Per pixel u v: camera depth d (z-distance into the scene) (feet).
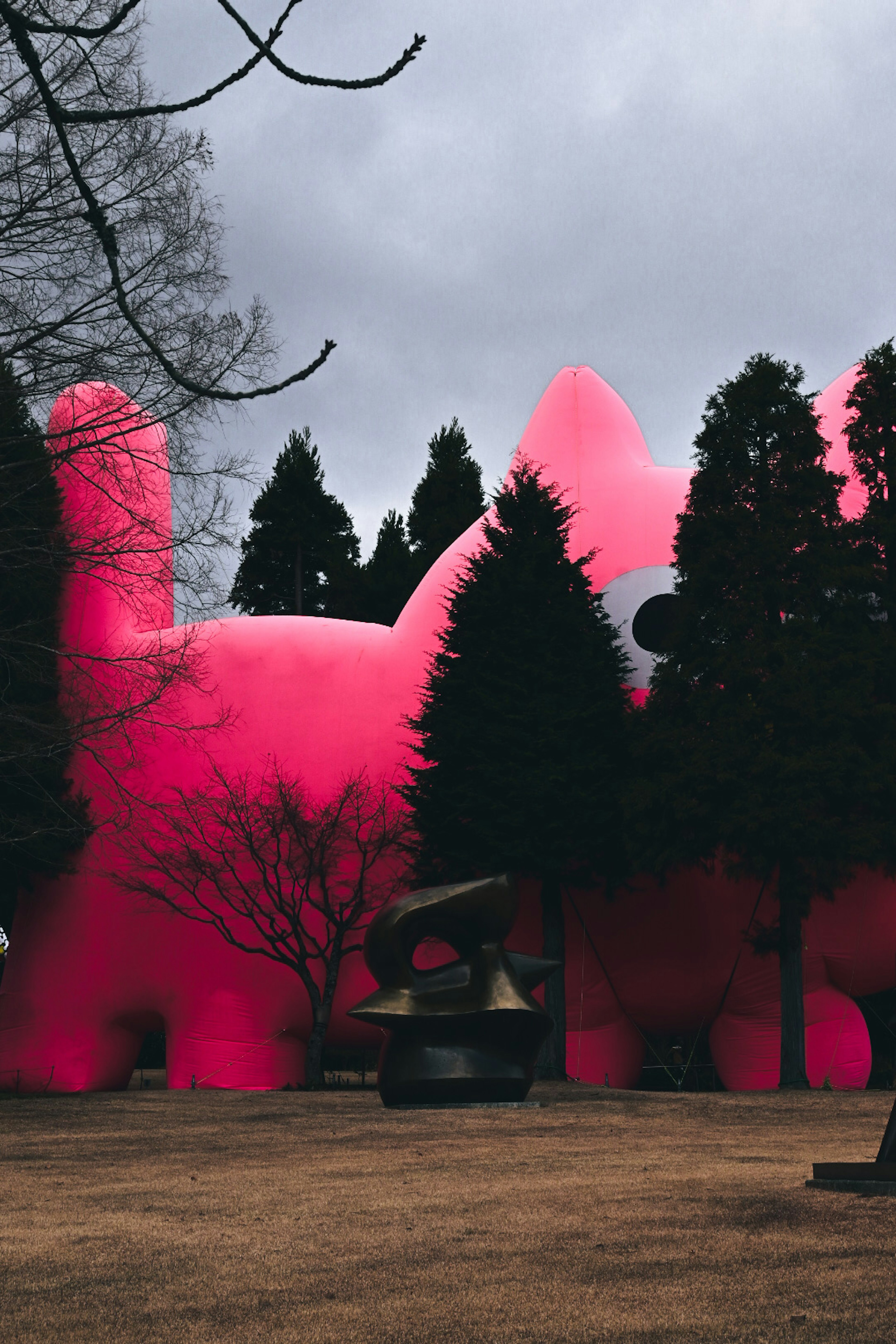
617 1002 82.64
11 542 50.85
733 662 71.10
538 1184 27.81
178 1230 22.70
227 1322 16.05
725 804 68.95
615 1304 16.38
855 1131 40.98
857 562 74.84
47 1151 37.42
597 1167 30.99
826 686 69.67
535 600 79.77
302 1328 15.67
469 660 78.13
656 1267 18.43
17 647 67.82
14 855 82.43
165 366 19.76
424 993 52.75
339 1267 19.25
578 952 81.76
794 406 76.43
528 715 74.84
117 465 46.50
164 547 46.50
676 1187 26.68
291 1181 29.50
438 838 76.07
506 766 73.97
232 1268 19.34
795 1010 69.72
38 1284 18.42
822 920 81.00
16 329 40.42
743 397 76.48
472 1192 26.84
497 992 52.08
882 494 80.89
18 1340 15.33
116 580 64.08
